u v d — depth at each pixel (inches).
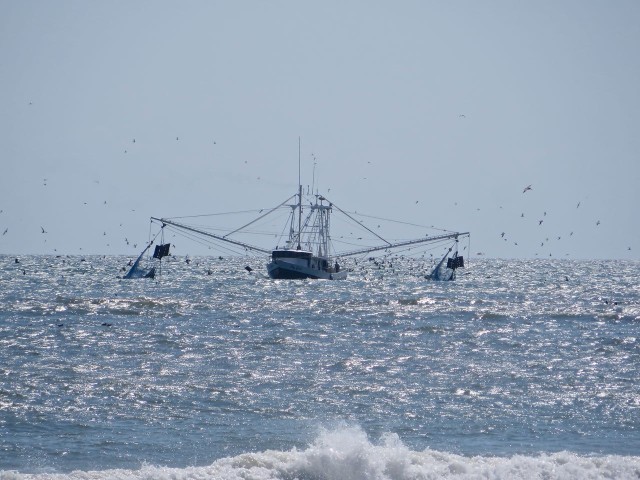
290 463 1993.1
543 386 3255.4
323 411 2792.8
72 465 2178.9
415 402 2940.5
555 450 2381.9
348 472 1972.2
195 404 2844.5
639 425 2677.2
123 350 3964.1
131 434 2471.7
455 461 2071.9
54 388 3036.4
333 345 4261.8
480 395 3070.9
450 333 4835.1
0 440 2383.1
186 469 1974.7
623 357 4015.8
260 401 2908.5
